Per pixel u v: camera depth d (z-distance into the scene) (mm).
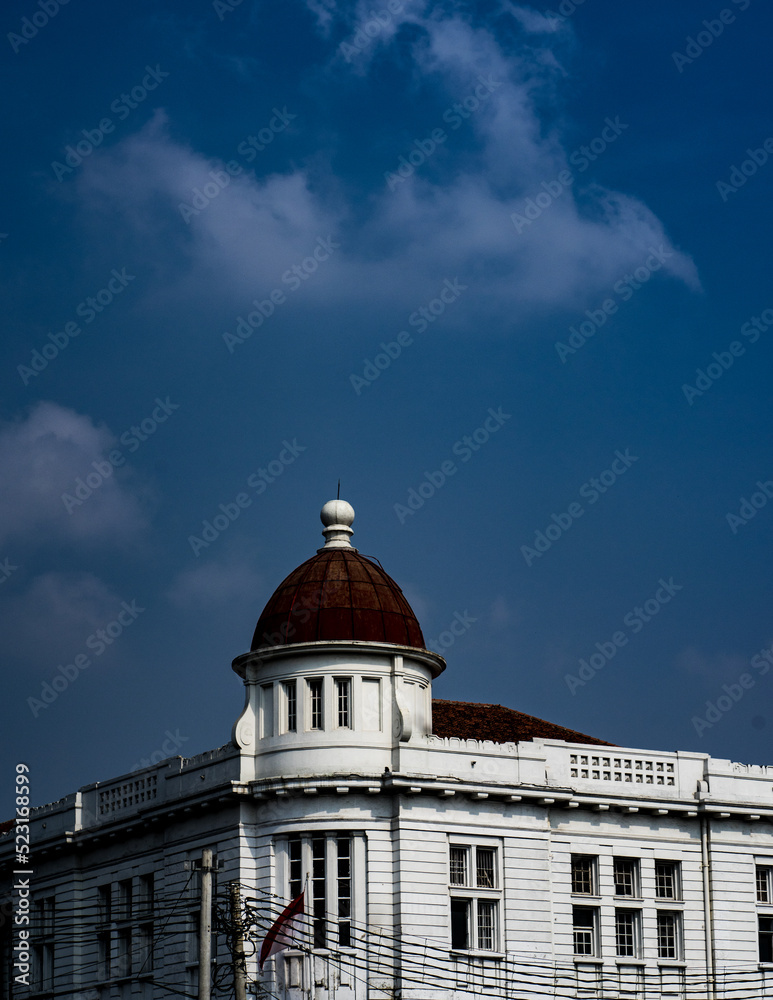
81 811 114812
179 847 104562
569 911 102250
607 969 102562
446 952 96438
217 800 99750
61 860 116062
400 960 95000
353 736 98062
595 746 105312
